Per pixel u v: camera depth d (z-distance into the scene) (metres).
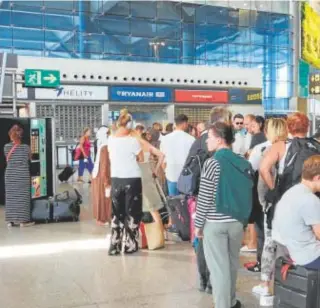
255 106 21.55
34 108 16.56
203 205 3.28
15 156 6.95
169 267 4.80
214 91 20.45
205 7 23.81
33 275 4.62
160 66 19.36
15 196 6.97
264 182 3.74
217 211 3.25
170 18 22.91
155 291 4.11
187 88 19.84
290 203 2.94
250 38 25.56
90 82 17.86
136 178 5.22
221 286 3.32
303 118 3.66
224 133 3.34
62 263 5.02
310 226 2.87
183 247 5.58
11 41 19.91
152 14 22.47
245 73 21.19
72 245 5.83
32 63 16.84
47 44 20.58
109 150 5.32
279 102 27.05
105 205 7.07
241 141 5.76
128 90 18.66
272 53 26.55
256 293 3.97
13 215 6.98
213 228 3.29
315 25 29.25
